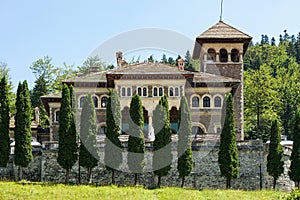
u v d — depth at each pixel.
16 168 56.88
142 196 47.94
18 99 56.97
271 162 56.50
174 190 51.72
